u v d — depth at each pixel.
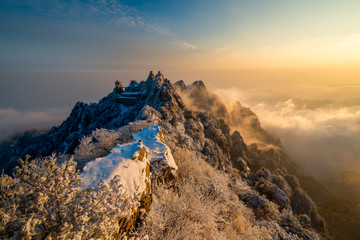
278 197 18.53
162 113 24.73
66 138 56.25
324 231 32.59
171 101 29.95
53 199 2.69
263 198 13.88
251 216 9.29
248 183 24.83
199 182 7.23
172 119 24.70
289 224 11.62
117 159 4.64
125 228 3.67
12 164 53.28
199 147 24.34
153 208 4.82
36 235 2.40
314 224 32.38
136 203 3.90
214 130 39.44
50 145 59.00
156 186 5.52
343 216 68.38
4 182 2.52
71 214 2.55
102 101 69.00
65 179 2.87
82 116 62.16
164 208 5.00
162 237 4.07
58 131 61.88
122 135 9.41
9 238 2.29
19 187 2.55
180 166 7.63
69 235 2.35
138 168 4.84
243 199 12.95
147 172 5.34
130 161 4.76
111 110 60.84
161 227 4.16
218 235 4.95
